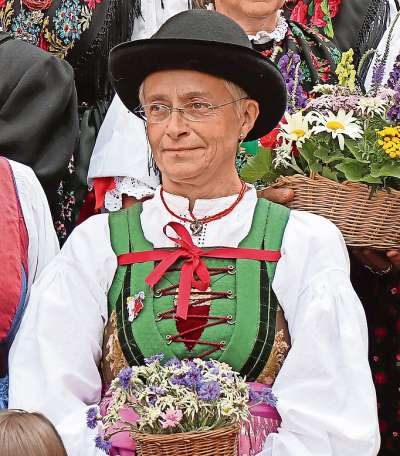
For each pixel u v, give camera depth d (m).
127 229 3.55
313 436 3.20
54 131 4.14
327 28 4.82
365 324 3.41
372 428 3.20
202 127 3.41
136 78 3.54
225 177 3.51
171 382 3.02
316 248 3.46
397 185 3.69
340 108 3.84
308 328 3.31
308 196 3.71
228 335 3.35
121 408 3.18
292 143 3.84
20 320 3.62
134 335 3.39
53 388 3.33
